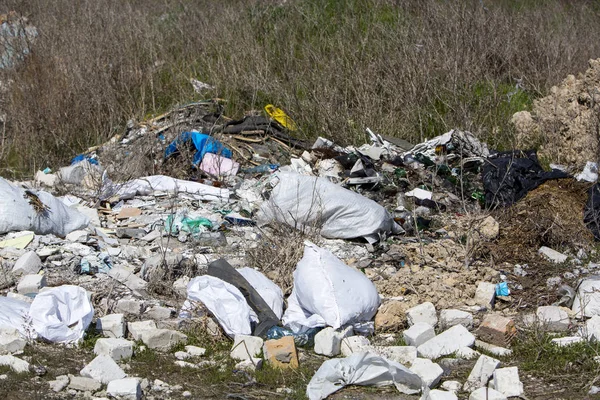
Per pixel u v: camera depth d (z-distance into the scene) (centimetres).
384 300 576
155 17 1293
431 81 1018
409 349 484
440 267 632
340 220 694
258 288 557
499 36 1125
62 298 508
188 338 512
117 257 650
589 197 730
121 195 805
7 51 1116
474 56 1063
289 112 1005
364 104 980
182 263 617
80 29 1149
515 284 616
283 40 1168
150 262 609
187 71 1123
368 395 444
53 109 979
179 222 723
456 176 833
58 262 628
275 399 438
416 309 536
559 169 835
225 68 1098
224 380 458
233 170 863
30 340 490
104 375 446
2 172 929
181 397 438
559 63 1093
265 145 930
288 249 622
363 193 801
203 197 795
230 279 560
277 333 513
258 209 748
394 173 838
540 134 941
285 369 473
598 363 477
